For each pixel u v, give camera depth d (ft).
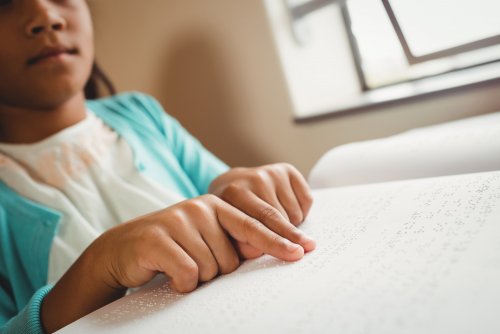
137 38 2.94
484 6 1.75
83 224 1.52
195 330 0.84
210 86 2.67
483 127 1.34
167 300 1.00
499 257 0.74
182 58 2.75
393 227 1.00
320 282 0.87
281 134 2.47
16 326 1.08
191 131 2.91
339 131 2.23
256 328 0.77
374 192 1.21
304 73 2.41
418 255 0.85
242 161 2.71
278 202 1.18
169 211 1.09
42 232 1.49
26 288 1.46
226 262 1.05
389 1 1.81
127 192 1.63
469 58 2.03
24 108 1.65
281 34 2.33
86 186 1.63
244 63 2.48
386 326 0.64
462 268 0.74
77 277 1.09
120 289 1.11
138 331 0.91
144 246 1.02
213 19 2.51
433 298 0.68
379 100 2.06
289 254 1.01
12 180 1.60
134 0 2.83
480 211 0.95
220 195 1.20
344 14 2.41
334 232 1.07
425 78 2.19
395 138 1.54
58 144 1.68
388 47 2.22
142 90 3.07
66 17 1.55
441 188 1.10
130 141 1.80
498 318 0.58
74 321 1.05
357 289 0.79
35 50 1.49
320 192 1.35
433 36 1.86
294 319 0.75
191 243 1.04
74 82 1.58
